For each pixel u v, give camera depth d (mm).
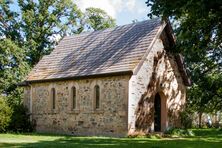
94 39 35219
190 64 39438
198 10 21109
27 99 36875
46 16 47625
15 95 43656
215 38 27047
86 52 34062
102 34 35094
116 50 31250
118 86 29078
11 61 44188
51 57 37125
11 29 46812
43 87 35344
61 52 36812
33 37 47062
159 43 31328
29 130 35500
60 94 33656
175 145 21219
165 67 31688
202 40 26875
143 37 30516
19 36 46875
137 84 29188
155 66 30828
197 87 40250
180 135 30562
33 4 47469
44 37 48000
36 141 23125
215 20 24016
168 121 31672
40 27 47438
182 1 21453
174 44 31312
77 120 31953
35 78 35625
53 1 47719
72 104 32688
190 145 21344
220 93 40188
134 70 27750
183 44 28578
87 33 36969
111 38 33500
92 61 32094
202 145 21453
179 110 32812
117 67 28969
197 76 39500
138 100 29156
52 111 34156
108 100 29703
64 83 33375
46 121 34688
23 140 23875
